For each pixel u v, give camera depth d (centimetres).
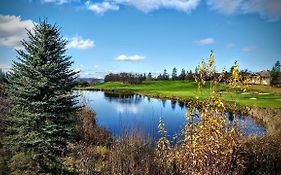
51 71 1065
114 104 4644
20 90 1059
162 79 14500
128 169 1031
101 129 1886
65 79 1109
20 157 1061
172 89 9081
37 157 1080
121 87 10450
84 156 1166
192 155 863
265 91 5419
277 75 6950
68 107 1127
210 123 829
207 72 877
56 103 1085
